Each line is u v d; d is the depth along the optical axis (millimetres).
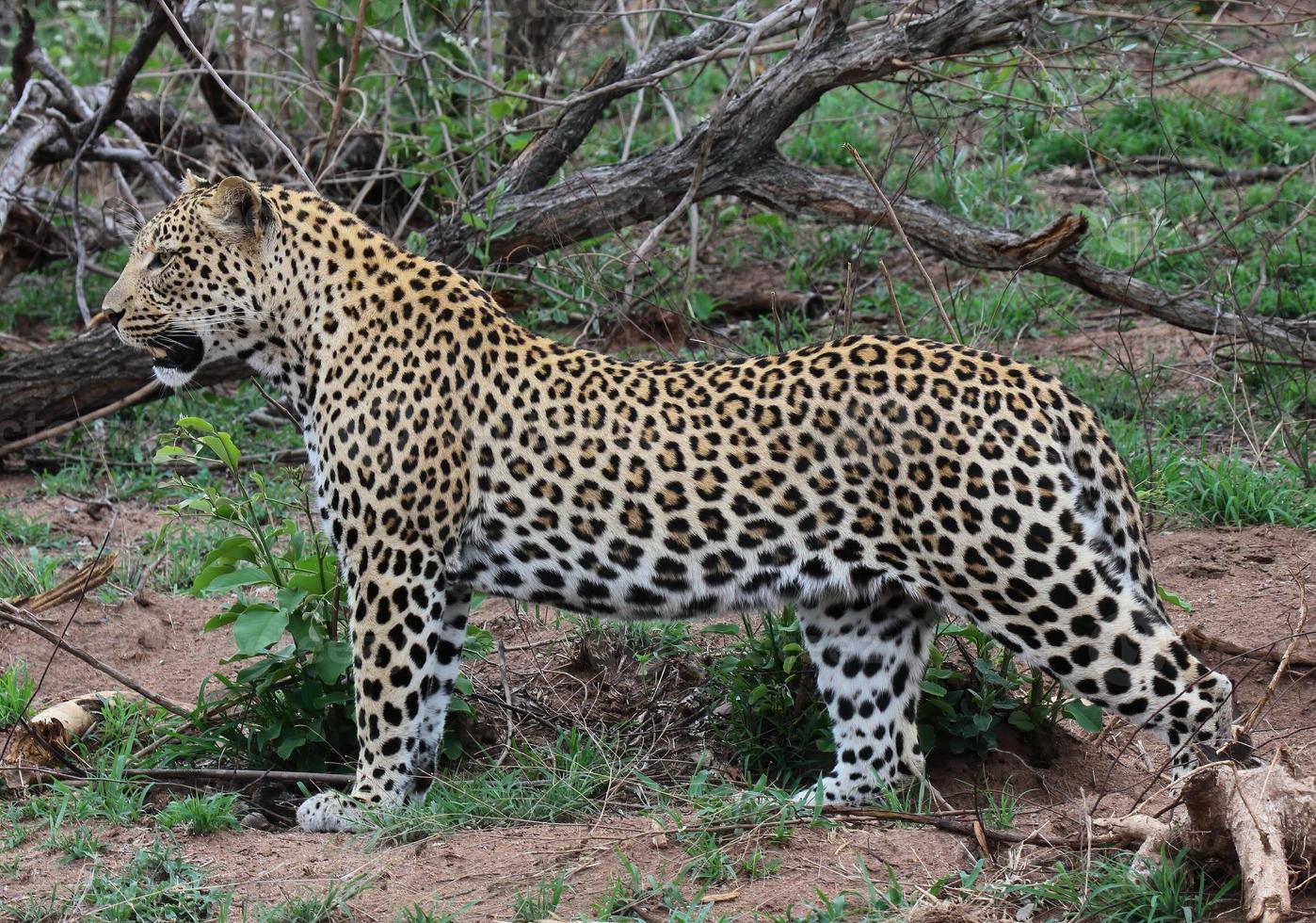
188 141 24516
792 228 24766
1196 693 10398
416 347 11836
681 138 19625
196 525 18406
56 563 16969
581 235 19812
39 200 23766
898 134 19359
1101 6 20109
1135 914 9297
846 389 11047
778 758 13133
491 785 12062
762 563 11312
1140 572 11000
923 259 23828
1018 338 20172
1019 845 10203
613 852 10531
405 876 10438
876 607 11766
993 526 10531
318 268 12180
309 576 12789
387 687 11844
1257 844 8930
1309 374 19078
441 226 20344
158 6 19750
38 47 22000
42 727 13039
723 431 11258
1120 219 22703
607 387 11625
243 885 10461
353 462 11836
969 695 13016
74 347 19688
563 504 11586
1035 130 22516
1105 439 10961
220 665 13992
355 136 24250
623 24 23172
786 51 23469
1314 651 13602
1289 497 16578
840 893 9773
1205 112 26266
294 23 26641
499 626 15586
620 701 14203
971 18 17391
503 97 21500
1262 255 19906
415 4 22969
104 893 10336
